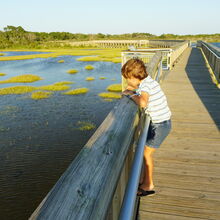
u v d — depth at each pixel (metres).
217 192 2.95
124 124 1.52
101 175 0.97
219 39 102.81
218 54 10.31
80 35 132.62
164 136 2.48
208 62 16.12
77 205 0.78
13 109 16.95
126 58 13.73
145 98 2.11
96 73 30.89
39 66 39.19
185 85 9.82
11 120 14.85
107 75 29.27
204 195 2.89
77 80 26.69
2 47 88.50
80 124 14.02
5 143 11.85
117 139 1.30
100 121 14.45
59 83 24.95
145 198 2.86
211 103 7.02
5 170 9.58
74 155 10.70
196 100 7.39
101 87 22.95
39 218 0.71
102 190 0.90
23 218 7.27
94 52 62.56
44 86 23.47
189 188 3.03
